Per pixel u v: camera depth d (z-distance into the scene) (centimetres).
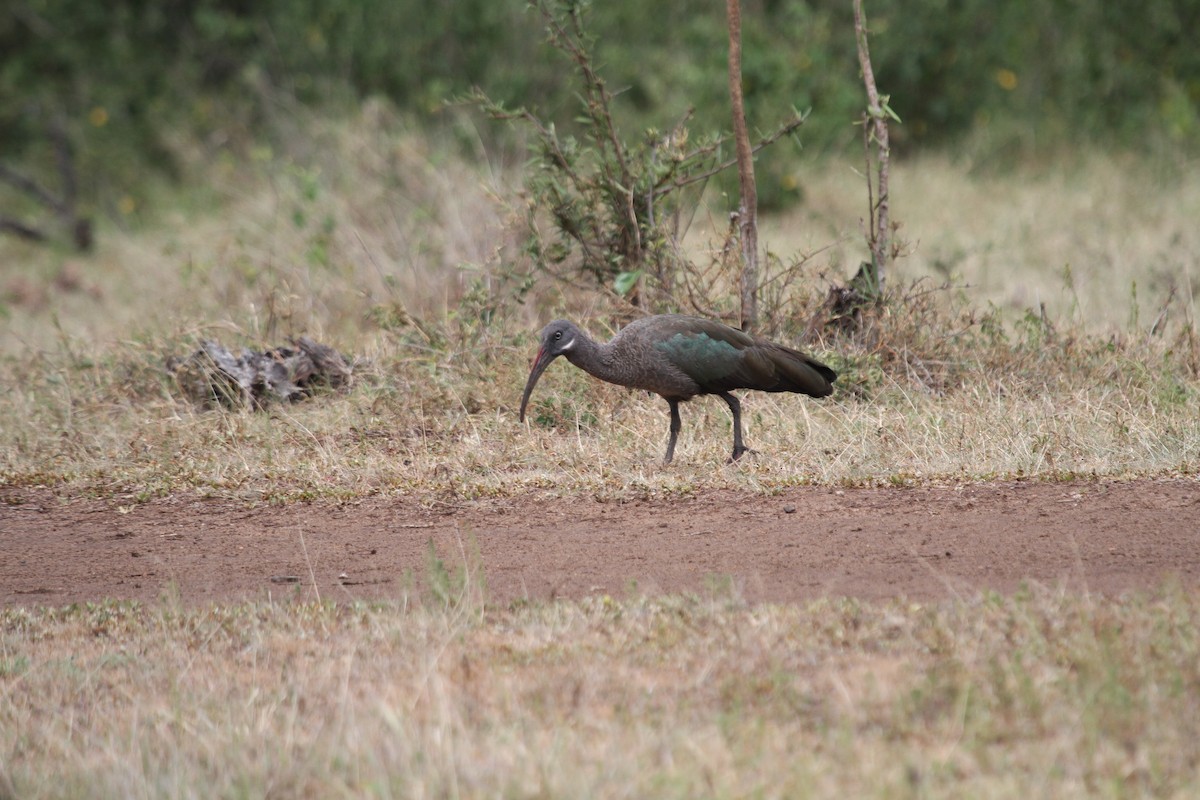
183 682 1703
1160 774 1323
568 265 3531
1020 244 4581
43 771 1470
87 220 5697
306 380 3297
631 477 2567
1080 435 2647
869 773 1336
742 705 1528
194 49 6512
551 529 2334
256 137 6012
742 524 2297
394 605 1955
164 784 1405
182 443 2927
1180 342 3175
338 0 6034
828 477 2525
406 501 2541
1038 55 6169
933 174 5556
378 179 4712
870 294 3244
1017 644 1652
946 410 2838
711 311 3234
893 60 5894
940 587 1931
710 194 4900
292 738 1487
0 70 6669
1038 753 1375
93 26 6669
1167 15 5997
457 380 3167
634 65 5712
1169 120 5703
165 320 3747
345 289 3931
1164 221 4866
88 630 1938
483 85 5728
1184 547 2055
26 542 2403
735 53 3147
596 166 3422
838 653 1672
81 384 3341
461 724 1475
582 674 1631
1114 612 1736
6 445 2991
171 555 2308
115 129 6438
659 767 1375
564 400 3017
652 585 2016
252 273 4112
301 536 2350
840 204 5156
